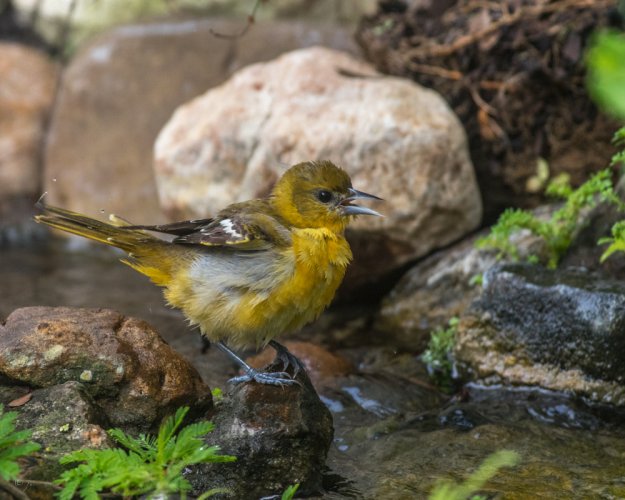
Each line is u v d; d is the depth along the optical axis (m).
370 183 12.09
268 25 16.27
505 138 13.02
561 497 7.34
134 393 7.50
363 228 12.21
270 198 8.62
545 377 9.73
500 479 7.77
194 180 13.19
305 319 8.17
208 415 7.76
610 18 12.56
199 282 8.08
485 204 13.20
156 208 16.06
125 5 18.70
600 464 8.09
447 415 9.36
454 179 12.27
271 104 13.02
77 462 6.71
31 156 17.03
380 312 12.59
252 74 13.69
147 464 6.69
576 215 10.91
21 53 17.83
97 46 16.92
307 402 7.71
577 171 12.67
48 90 17.58
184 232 8.44
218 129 13.10
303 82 13.09
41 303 13.07
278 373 7.83
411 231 12.30
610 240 9.52
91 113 16.64
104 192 16.36
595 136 12.45
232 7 18.16
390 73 13.97
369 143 12.05
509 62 13.22
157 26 16.75
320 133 12.27
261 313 7.92
